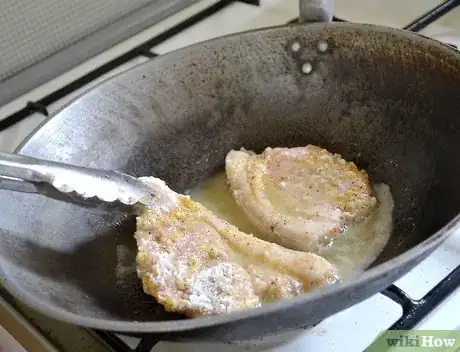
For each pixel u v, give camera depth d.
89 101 0.46
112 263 0.44
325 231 0.44
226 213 0.49
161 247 0.41
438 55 0.42
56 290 0.37
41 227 0.40
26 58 0.65
